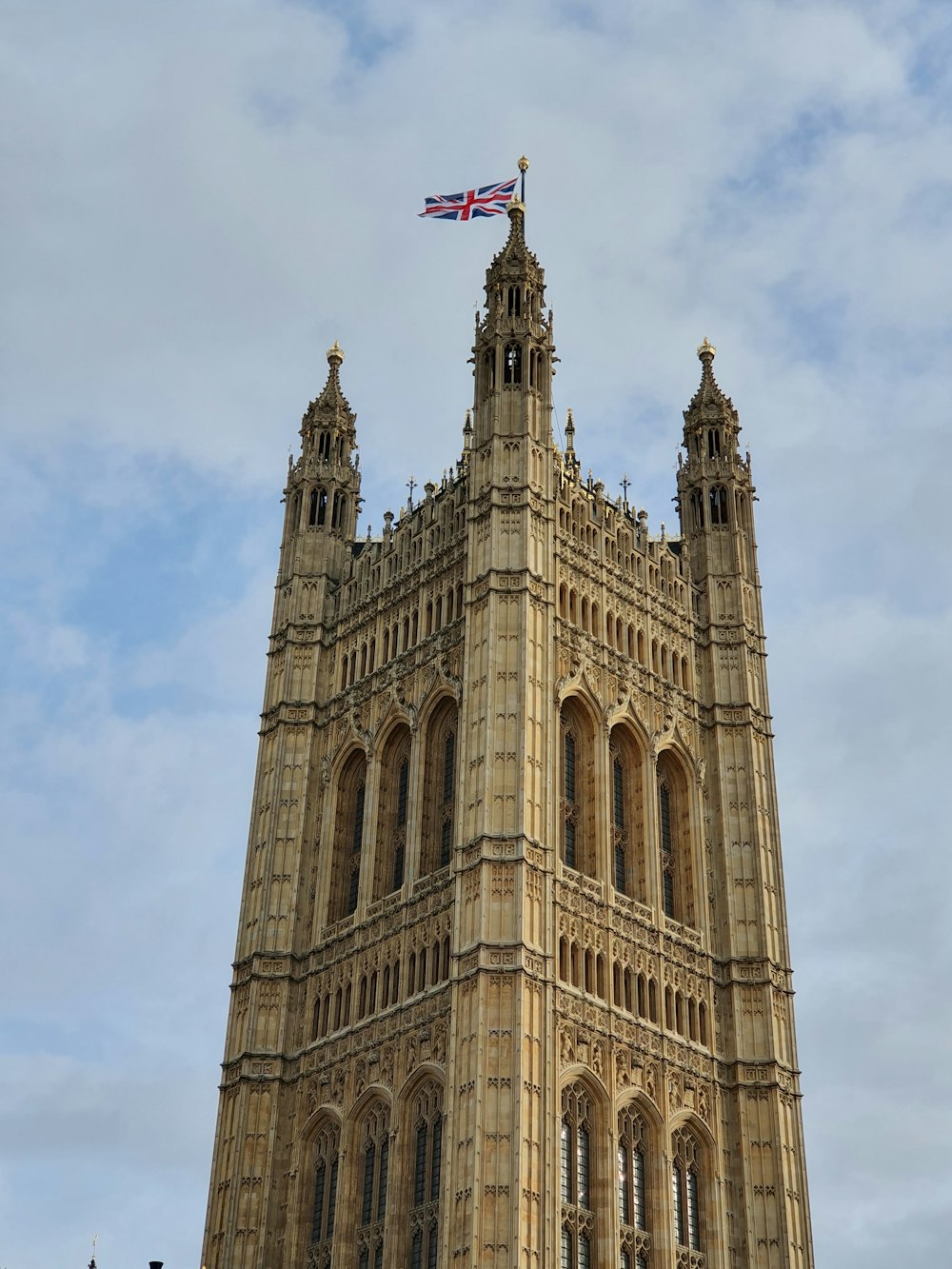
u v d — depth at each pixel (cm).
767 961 8269
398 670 8731
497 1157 6781
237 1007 8306
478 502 8606
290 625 9388
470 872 7519
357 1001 7894
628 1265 7144
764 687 9262
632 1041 7612
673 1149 7581
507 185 9650
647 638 8931
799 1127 7956
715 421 10044
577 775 8275
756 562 9694
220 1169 7875
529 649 8056
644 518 9388
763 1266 7531
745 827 8694
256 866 8731
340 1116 7644
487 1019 7075
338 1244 7331
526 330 9038
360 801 8688
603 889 7912
